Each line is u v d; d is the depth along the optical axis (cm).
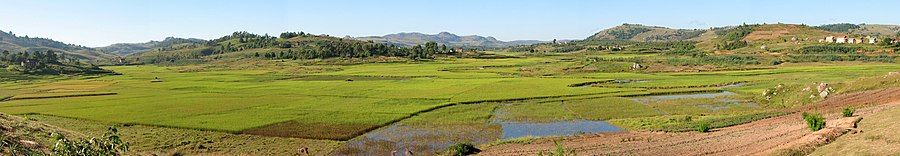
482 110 7488
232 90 11319
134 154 3428
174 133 5866
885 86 6147
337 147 5072
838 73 12375
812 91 6988
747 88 9919
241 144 5231
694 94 9269
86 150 1354
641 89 10144
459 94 9662
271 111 7500
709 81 11556
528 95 9225
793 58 18500
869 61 17150
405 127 6147
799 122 4459
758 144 3788
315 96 9681
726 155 3650
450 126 6166
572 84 11625
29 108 8362
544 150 4466
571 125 6091
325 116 6944
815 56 18725
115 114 7381
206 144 5244
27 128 3136
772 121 5156
